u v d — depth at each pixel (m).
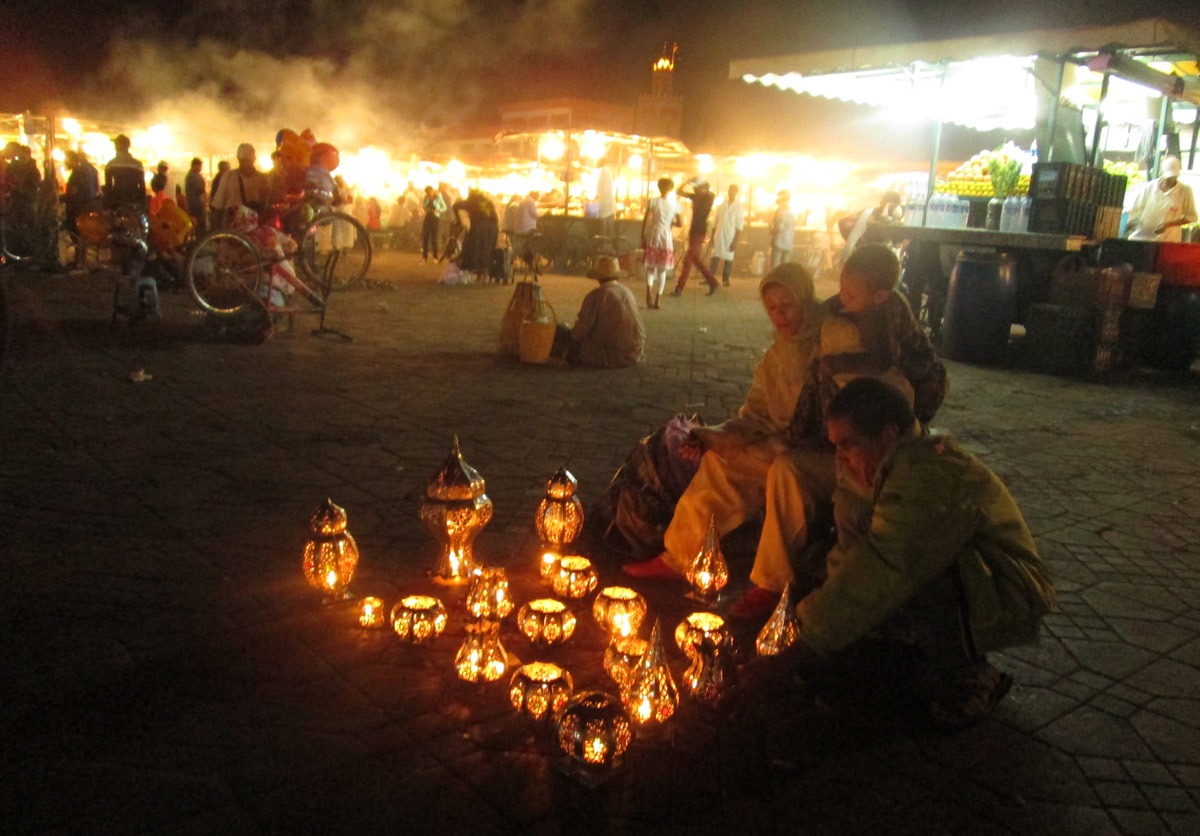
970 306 9.82
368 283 14.21
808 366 3.51
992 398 8.12
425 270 18.53
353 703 2.84
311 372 7.68
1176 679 3.26
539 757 2.61
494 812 2.38
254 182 10.36
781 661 2.63
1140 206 11.84
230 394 6.77
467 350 9.09
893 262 3.26
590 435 6.11
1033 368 9.73
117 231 9.32
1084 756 2.75
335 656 3.11
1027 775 2.64
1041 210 10.14
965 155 17.66
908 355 3.33
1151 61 11.45
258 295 8.84
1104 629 3.64
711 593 3.66
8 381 6.75
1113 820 2.46
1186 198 11.38
